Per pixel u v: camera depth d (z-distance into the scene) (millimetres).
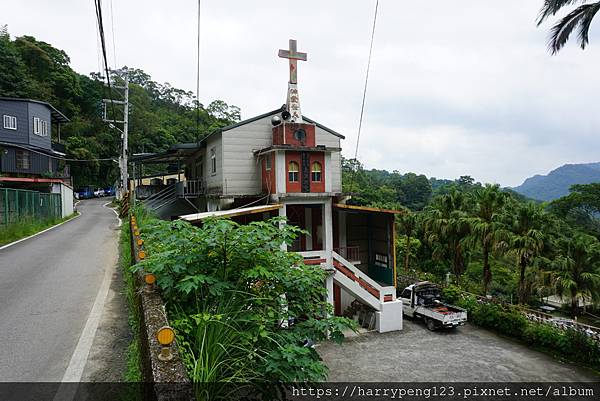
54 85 45844
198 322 3414
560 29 12477
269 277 4246
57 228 17906
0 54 38688
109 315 6156
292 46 15750
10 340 5121
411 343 12719
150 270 4379
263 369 3770
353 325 4676
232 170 16125
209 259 4395
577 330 11898
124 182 23328
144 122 52625
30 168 27219
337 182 18469
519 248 18109
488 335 13641
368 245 17188
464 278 23531
